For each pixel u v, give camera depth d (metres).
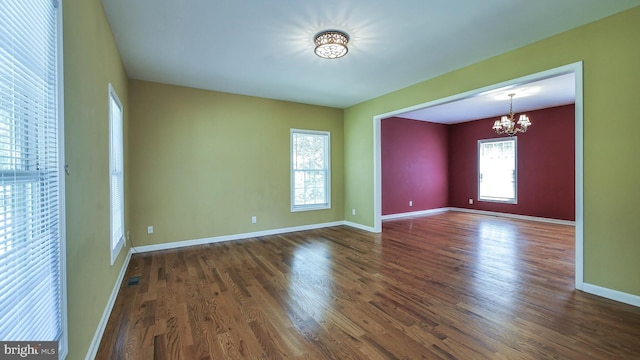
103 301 2.14
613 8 2.42
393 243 4.57
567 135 5.99
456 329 2.08
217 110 4.68
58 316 1.25
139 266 3.49
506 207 7.03
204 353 1.82
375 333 2.04
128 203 3.84
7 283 0.92
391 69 3.76
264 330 2.08
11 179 0.96
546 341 1.92
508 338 1.96
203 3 2.29
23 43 1.03
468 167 7.82
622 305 2.43
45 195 1.18
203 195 4.57
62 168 1.30
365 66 3.65
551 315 2.27
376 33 2.81
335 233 5.31
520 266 3.44
